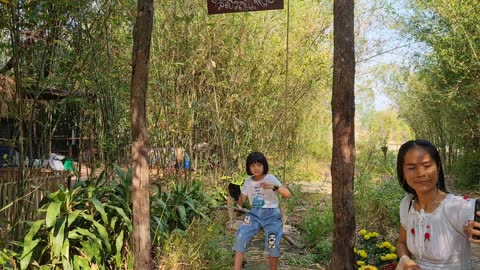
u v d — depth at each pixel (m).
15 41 3.53
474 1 7.31
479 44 7.49
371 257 3.99
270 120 7.45
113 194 3.91
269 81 7.08
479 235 1.75
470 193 9.70
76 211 3.52
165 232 4.14
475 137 9.94
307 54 7.20
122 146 5.71
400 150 1.99
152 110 6.46
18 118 3.80
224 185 6.68
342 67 2.68
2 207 3.76
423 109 12.52
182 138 6.60
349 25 2.68
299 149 11.77
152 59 6.00
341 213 2.70
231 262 4.22
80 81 4.30
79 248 3.59
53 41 3.88
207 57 6.41
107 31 4.62
